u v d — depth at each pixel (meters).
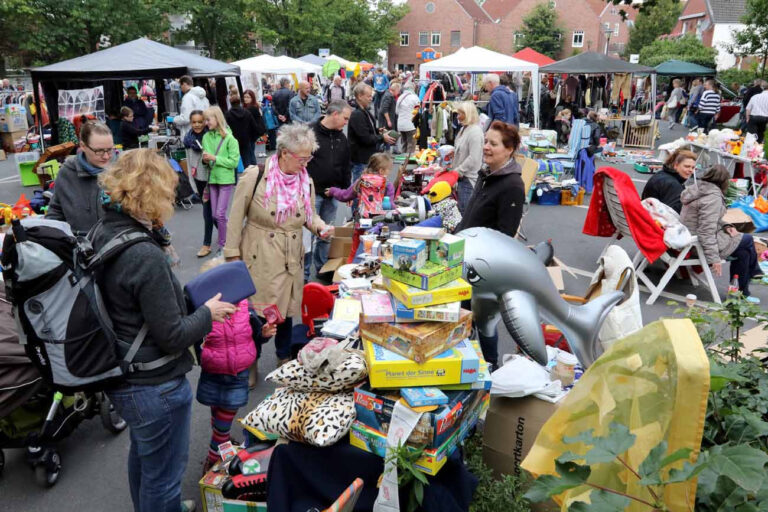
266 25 41.47
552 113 18.16
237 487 2.40
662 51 34.00
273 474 2.25
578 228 7.96
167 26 29.28
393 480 2.00
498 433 2.58
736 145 9.66
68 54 25.28
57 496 2.91
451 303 2.20
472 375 2.14
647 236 5.09
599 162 13.15
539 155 10.45
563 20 57.09
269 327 3.18
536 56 18.94
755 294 5.63
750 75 24.55
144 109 11.66
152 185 1.95
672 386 1.27
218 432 2.82
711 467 1.20
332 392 2.28
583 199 9.84
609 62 15.64
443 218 4.47
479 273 2.56
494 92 10.66
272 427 2.28
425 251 2.22
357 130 7.18
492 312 2.75
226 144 6.26
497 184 3.37
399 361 2.09
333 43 46.59
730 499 1.24
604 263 3.48
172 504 2.26
